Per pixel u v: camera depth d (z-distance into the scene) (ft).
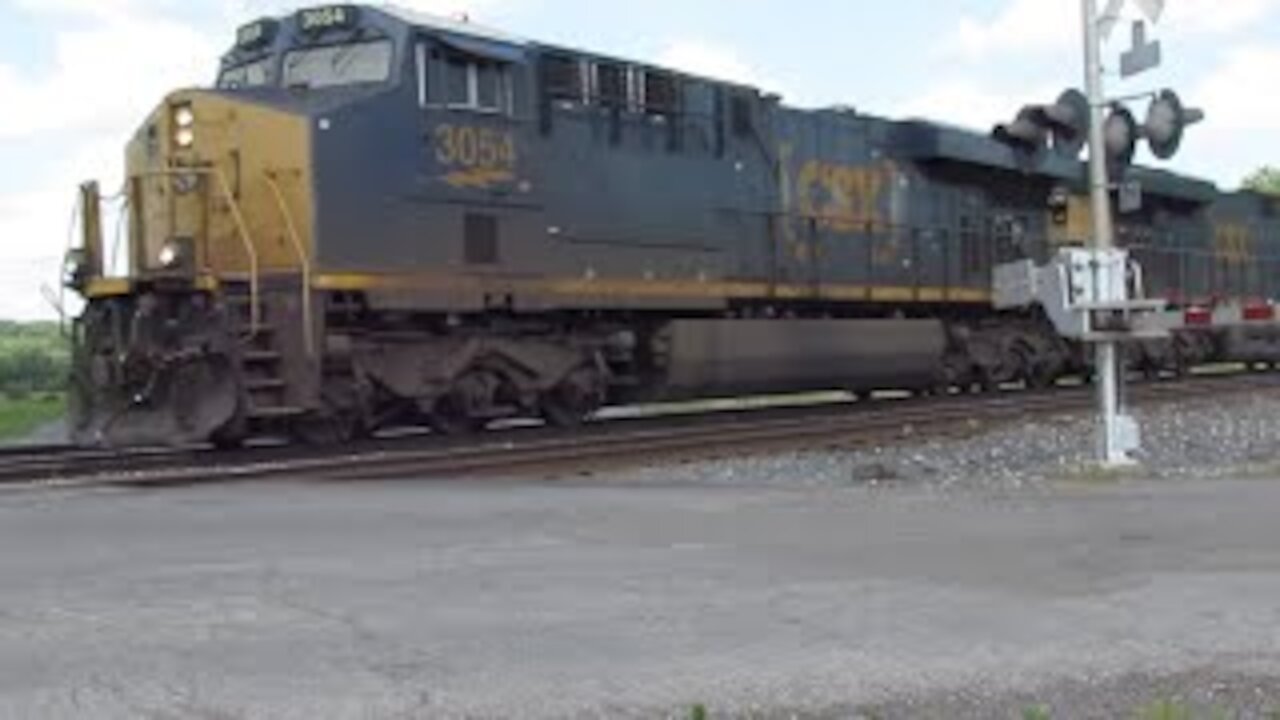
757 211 76.84
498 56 62.34
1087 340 53.62
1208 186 125.18
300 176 55.93
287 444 57.67
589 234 66.33
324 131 56.34
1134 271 53.98
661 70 70.90
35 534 35.65
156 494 43.24
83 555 32.50
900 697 21.20
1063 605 27.17
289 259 56.03
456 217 60.49
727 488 46.57
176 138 58.23
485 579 29.66
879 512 40.01
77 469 50.75
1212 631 25.08
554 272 64.59
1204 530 35.91
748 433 61.57
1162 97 53.72
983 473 52.26
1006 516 38.91
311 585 28.94
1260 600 27.50
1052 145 101.19
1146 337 52.65
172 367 55.52
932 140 89.35
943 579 29.76
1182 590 28.45
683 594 28.17
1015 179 99.50
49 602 27.14
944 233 91.71
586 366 68.33
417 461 50.01
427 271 59.31
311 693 21.03
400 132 58.59
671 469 53.11
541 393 66.39
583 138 66.39
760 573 30.42
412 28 59.26
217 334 54.95
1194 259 121.80
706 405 103.50
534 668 22.56
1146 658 23.35
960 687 21.72
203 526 37.04
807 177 80.84
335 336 56.70
